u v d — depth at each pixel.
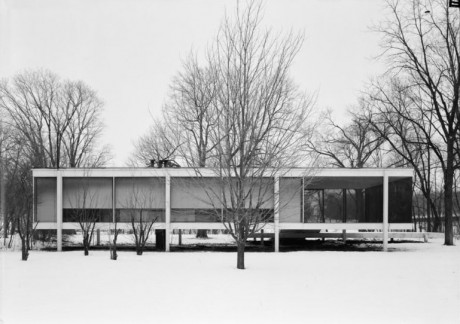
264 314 8.05
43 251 22.08
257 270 14.01
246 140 13.97
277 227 22.00
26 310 8.29
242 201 14.34
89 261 16.64
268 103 14.36
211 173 20.41
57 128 37.41
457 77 26.41
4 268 14.27
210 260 17.30
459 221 41.69
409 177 22.77
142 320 7.59
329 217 23.75
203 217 22.09
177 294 9.84
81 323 7.38
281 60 14.62
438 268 14.81
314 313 8.13
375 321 7.59
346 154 40.22
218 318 7.76
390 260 17.48
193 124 30.22
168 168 22.08
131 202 21.06
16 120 35.69
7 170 29.38
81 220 20.52
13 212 24.48
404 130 35.25
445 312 8.26
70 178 22.70
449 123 26.33
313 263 16.31
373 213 23.66
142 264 15.62
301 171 21.25
